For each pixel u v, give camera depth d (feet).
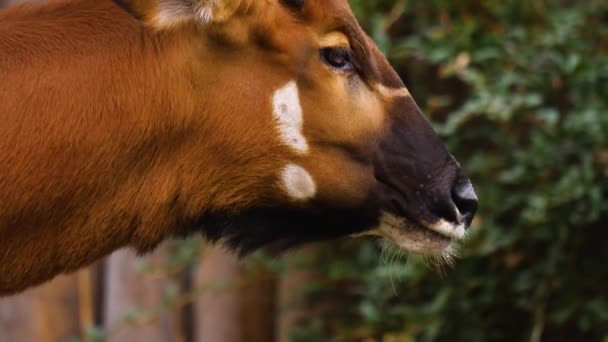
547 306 35.81
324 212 24.39
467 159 36.99
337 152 23.88
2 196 22.16
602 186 34.22
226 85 23.26
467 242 34.58
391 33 38.22
